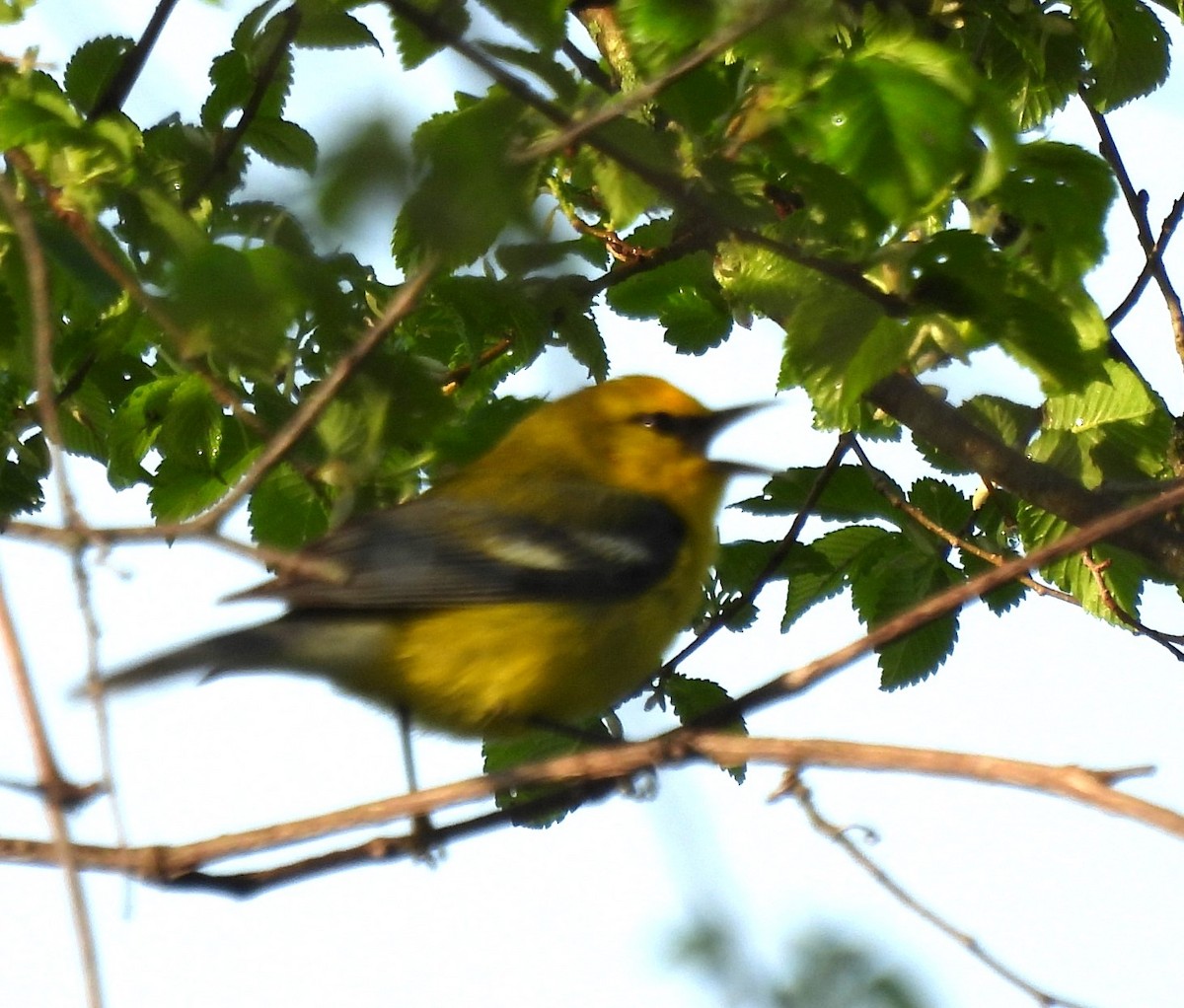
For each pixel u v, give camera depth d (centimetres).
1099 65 1169
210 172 1074
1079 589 1189
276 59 1057
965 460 1179
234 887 862
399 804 827
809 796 775
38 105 927
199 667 938
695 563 1138
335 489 1052
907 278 891
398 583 1023
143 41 1059
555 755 1175
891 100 807
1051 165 930
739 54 879
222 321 840
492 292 1123
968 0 1120
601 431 1172
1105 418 1170
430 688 1042
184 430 1105
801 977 681
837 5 955
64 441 1210
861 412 1182
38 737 717
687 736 794
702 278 1283
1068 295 963
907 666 1210
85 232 888
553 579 1055
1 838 827
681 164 893
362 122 722
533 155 746
